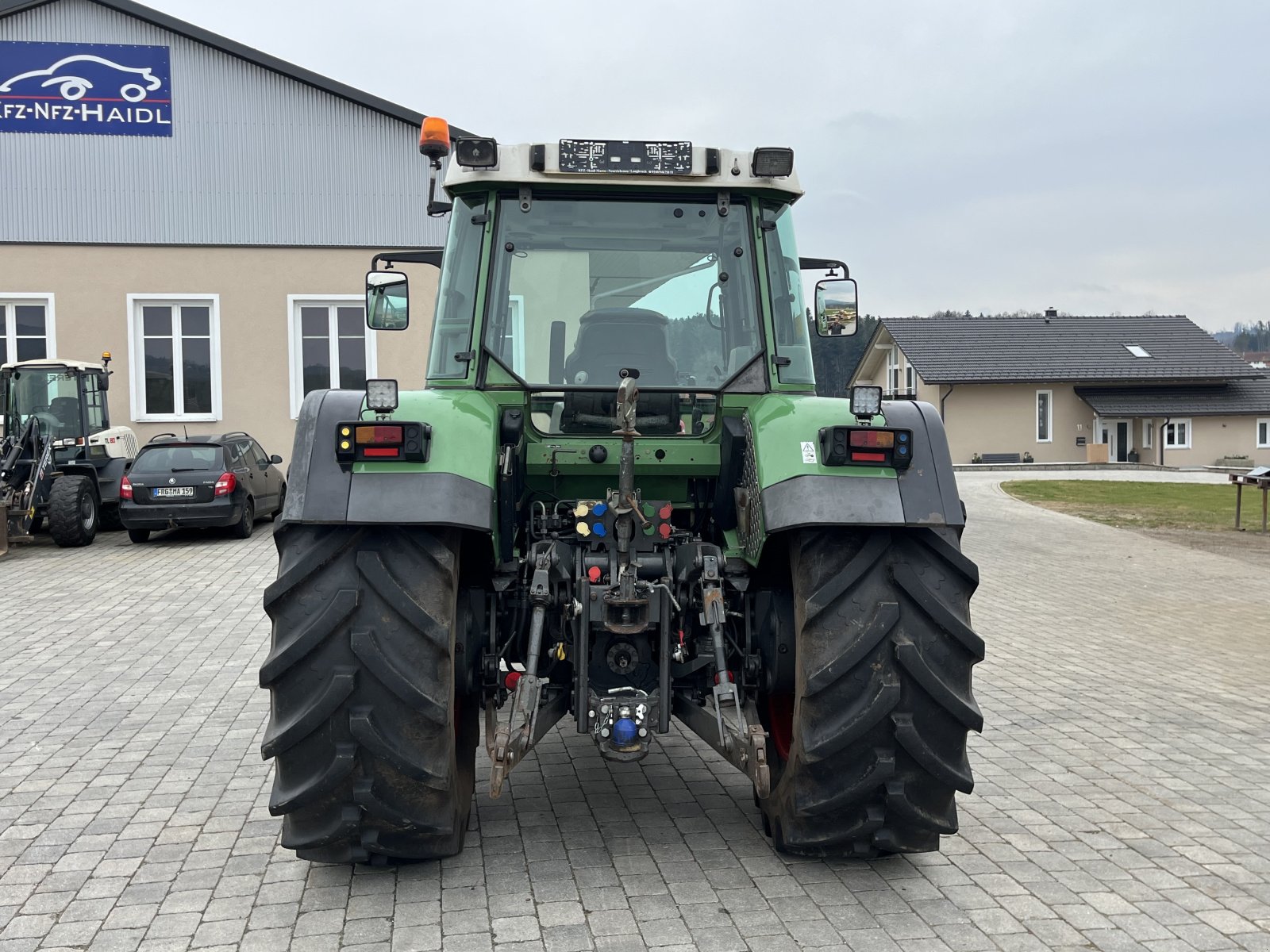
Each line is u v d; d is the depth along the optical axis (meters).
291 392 20.06
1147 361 48.91
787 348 4.41
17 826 4.46
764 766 3.57
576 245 4.34
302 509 3.48
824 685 3.53
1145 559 14.21
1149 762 5.48
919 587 3.58
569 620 4.00
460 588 4.06
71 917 3.59
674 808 4.64
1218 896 3.79
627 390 3.82
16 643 8.36
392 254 4.99
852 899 3.71
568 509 4.33
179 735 5.84
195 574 12.12
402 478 3.53
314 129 19.88
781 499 3.63
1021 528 18.14
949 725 3.59
